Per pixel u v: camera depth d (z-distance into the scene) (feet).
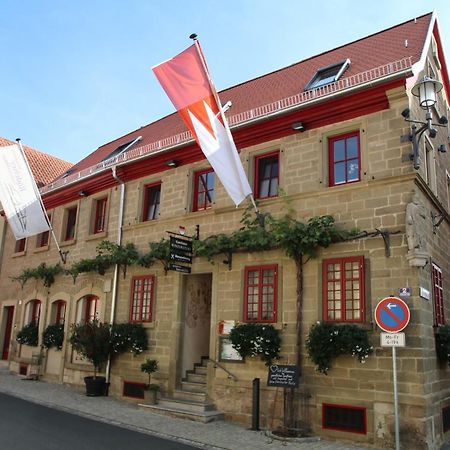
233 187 33.04
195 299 41.57
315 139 34.04
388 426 26.86
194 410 34.37
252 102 43.50
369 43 42.45
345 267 30.63
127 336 41.42
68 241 53.67
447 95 43.80
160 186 45.19
